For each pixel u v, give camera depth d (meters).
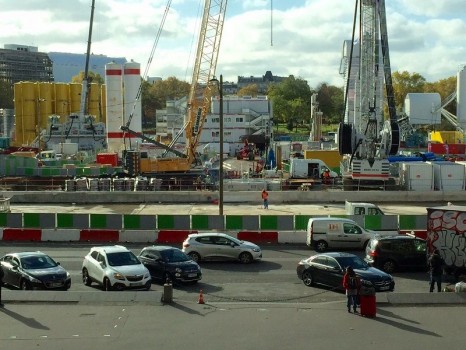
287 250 35.41
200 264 31.30
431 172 59.31
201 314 20.81
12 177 68.75
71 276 28.22
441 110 122.88
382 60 64.56
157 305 21.94
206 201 55.88
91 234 38.28
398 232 37.16
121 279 24.52
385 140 62.12
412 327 19.22
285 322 19.83
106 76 101.38
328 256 25.88
